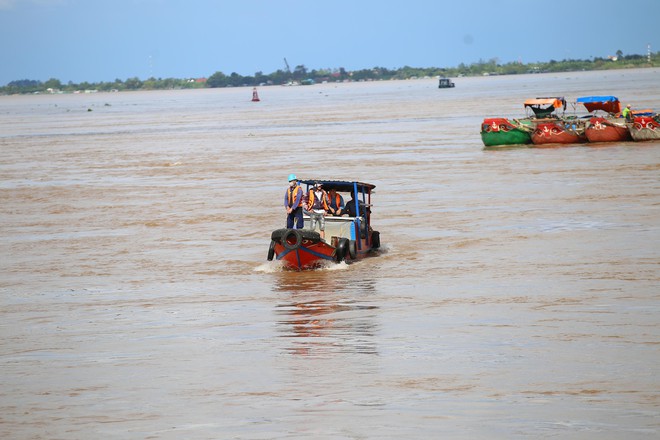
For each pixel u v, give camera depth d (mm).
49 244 65375
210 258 58312
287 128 193375
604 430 27812
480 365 34375
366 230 57750
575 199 75250
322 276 52188
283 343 38656
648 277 47906
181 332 41188
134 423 29812
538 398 30641
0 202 89500
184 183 98688
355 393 31875
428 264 53969
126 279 53219
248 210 77250
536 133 122375
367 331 40031
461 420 28922
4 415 30891
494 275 50125
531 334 38250
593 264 51625
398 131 165875
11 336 41500
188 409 30953
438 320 41312
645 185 81000
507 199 76938
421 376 33406
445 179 91688
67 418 30453
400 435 27922
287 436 28219
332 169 105438
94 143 170625
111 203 85438
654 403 29828
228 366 35688
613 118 127125
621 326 38844
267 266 54938
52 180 107375
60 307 46875
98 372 35500
